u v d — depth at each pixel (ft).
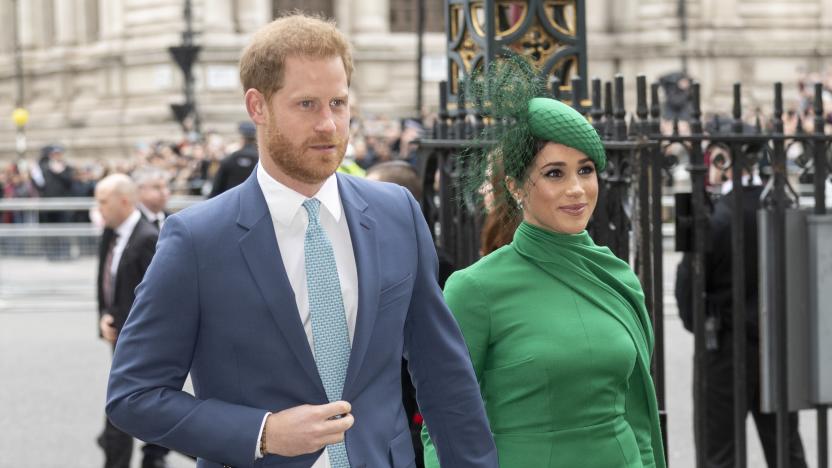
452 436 13.35
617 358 15.14
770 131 22.70
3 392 44.37
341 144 12.39
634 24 143.95
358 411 12.62
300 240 12.71
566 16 23.67
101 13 154.81
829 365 22.34
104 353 52.54
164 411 12.21
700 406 22.18
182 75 140.97
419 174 24.18
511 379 15.16
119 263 29.99
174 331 12.37
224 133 135.03
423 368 13.41
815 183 22.24
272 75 12.21
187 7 122.83
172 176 94.07
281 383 12.41
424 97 144.77
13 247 79.25
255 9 141.18
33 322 62.34
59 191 100.12
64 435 37.83
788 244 22.16
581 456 15.05
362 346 12.57
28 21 170.19
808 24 145.69
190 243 12.44
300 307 12.62
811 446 35.09
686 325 27.32
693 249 22.12
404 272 13.00
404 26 151.02
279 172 12.67
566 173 15.20
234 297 12.39
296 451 12.10
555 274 15.38
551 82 19.83
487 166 15.89
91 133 147.54
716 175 27.50
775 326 22.29
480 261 15.75
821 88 22.12
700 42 142.51
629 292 15.62
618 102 20.02
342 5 146.92
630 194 20.08
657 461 15.92
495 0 21.52
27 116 155.33
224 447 12.11
